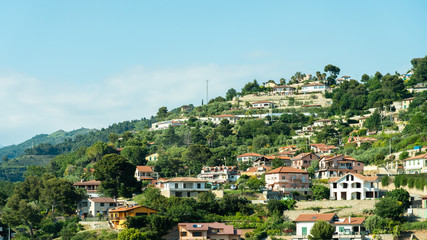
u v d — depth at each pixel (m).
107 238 151.12
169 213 157.00
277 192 177.38
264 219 159.38
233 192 179.38
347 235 134.88
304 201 163.12
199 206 163.88
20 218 168.38
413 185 161.50
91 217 177.50
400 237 132.88
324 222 137.50
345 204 156.62
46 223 176.38
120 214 158.50
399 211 140.88
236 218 159.88
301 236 139.50
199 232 145.12
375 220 137.38
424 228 133.12
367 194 165.62
